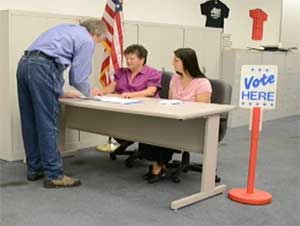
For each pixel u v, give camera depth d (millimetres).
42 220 2676
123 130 3553
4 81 3943
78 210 2857
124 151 4188
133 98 3531
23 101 3271
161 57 5203
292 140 5359
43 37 3197
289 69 7078
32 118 3320
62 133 3967
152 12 5863
